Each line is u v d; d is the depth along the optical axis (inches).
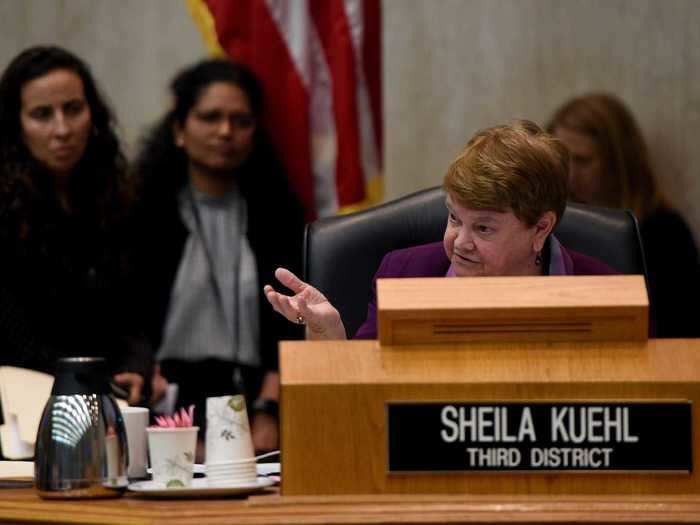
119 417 188.5
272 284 432.1
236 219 435.5
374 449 173.0
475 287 177.0
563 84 520.1
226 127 432.8
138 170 433.1
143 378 379.6
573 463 172.7
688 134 510.0
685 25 512.1
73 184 391.9
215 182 435.5
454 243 233.8
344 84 455.5
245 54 457.1
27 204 377.1
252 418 413.4
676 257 481.1
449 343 176.1
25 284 371.6
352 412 173.2
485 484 172.9
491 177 226.2
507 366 174.2
